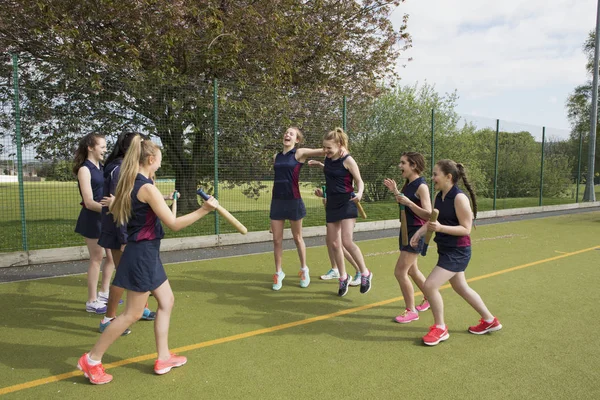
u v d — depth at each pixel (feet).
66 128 25.04
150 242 9.66
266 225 30.91
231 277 19.21
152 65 31.81
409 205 12.59
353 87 43.60
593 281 18.43
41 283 17.92
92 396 9.20
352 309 15.03
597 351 11.47
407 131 46.47
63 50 26.76
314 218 34.32
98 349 9.67
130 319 9.68
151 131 27.63
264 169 30.73
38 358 11.05
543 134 48.06
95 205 13.24
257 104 29.76
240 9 31.17
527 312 14.55
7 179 23.81
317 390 9.45
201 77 34.45
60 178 25.09
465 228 11.57
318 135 31.94
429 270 20.29
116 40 30.94
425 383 9.75
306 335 12.64
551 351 11.47
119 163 12.41
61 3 27.63
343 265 16.51
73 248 22.04
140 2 28.40
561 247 26.25
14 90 21.44
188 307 15.11
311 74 40.98
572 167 56.70
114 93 26.02
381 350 11.59
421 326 13.38
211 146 28.66
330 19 40.65
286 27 34.42
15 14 27.76
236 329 13.08
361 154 37.24
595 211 48.65
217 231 26.86
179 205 28.66
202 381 9.86
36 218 29.96
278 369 10.46
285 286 17.89
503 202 48.70
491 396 9.18
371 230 33.55
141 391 9.42
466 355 11.25
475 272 19.93
